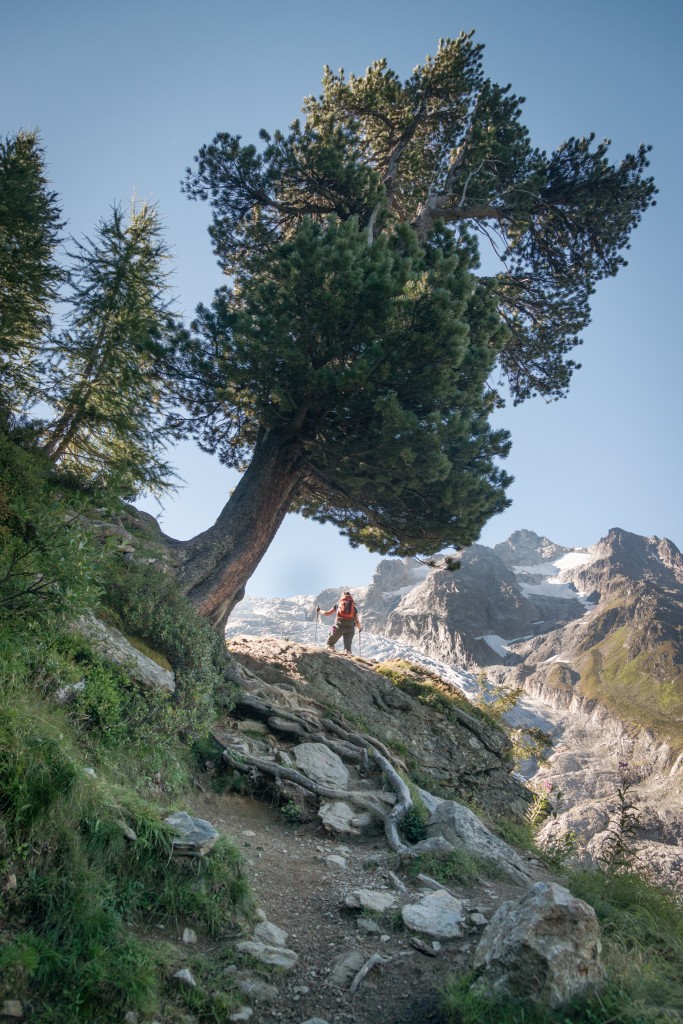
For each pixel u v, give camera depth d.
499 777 18.83
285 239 23.72
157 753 8.82
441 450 16.58
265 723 14.02
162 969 5.38
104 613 11.48
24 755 5.52
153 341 16.41
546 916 5.49
